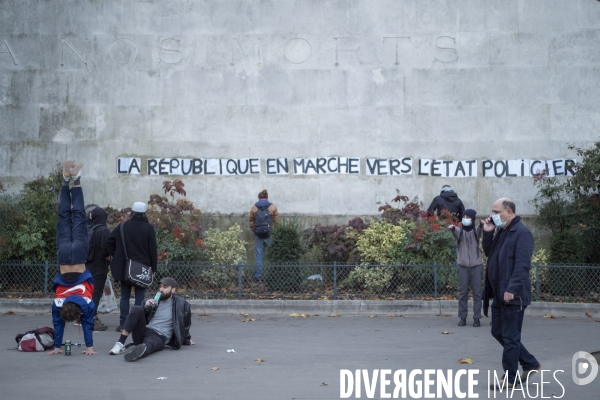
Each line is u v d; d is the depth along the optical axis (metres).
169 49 16.05
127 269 9.98
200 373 7.54
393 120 15.79
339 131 15.83
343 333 10.32
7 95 16.02
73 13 16.05
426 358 8.47
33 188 15.03
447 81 15.77
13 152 15.95
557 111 15.58
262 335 10.12
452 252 12.94
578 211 14.09
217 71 16.00
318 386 6.95
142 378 7.29
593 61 15.57
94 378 7.29
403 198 14.83
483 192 15.59
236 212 15.80
